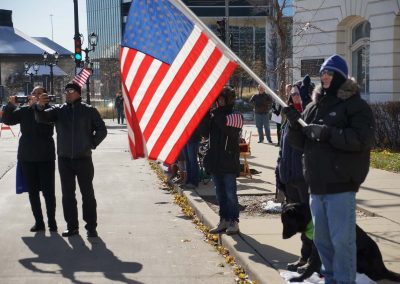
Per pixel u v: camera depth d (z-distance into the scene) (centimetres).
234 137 766
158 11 646
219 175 780
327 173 480
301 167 636
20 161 861
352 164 478
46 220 958
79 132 826
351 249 491
